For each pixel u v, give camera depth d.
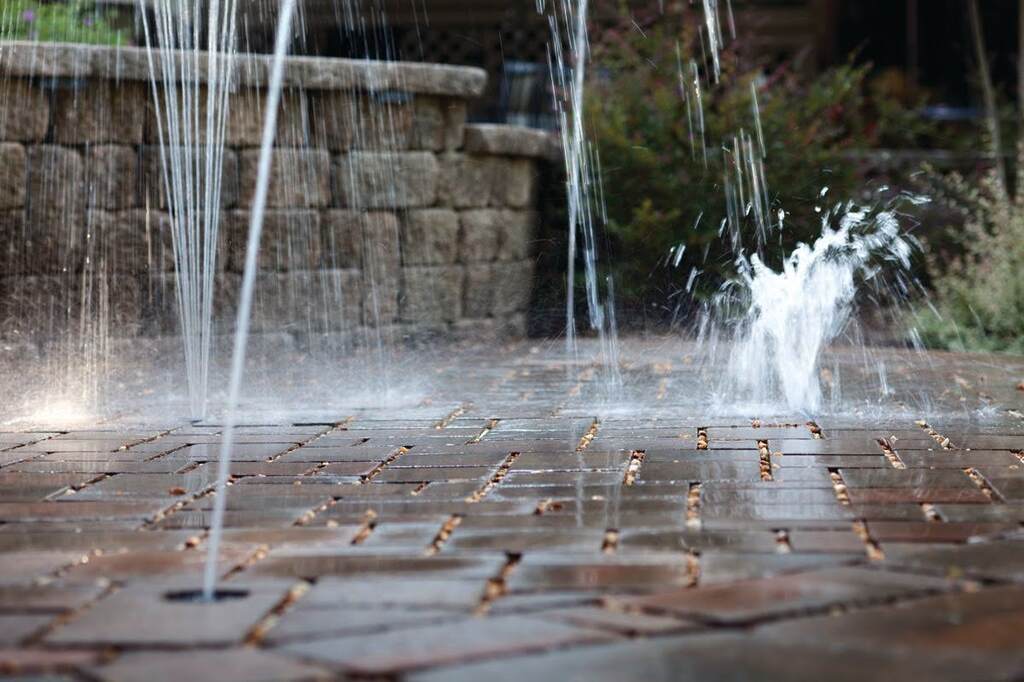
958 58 19.58
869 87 17.70
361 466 5.81
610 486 5.23
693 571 3.75
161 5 11.21
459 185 12.42
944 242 13.99
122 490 5.27
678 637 3.09
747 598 3.42
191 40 11.75
